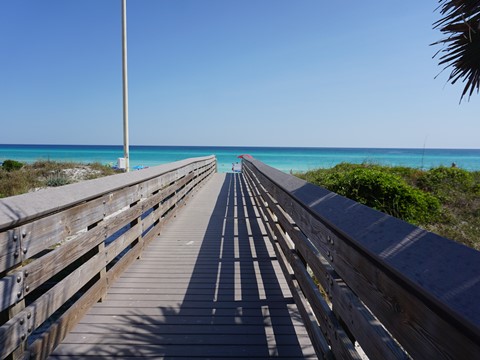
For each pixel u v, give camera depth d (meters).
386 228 1.21
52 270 2.13
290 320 2.74
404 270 0.94
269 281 3.53
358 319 1.43
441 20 2.57
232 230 5.70
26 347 1.93
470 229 6.45
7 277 1.71
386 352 1.14
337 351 1.67
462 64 2.70
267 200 5.13
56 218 2.18
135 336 2.48
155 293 3.21
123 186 3.34
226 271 3.79
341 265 1.67
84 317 2.73
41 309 2.01
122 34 10.05
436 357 0.86
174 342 2.41
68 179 12.72
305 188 2.48
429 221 6.88
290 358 2.25
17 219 1.73
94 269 2.84
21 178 12.39
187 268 3.88
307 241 2.54
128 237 3.80
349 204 1.65
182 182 7.52
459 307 0.73
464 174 10.08
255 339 2.47
